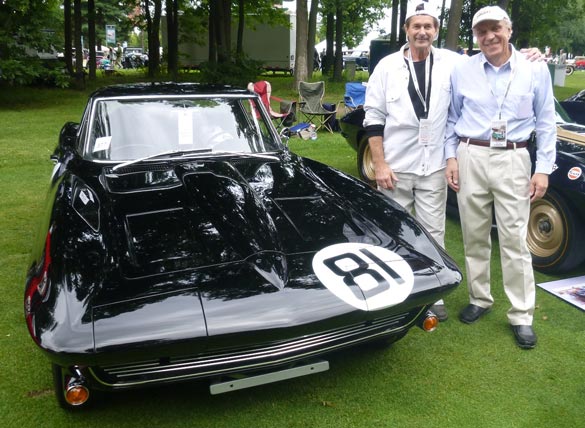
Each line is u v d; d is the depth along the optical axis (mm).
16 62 13125
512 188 2900
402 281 2283
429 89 3055
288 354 2160
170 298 2000
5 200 5496
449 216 5266
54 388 2367
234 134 3527
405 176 3217
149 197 2717
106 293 2006
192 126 3477
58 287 2035
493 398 2482
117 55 36812
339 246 2396
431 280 2344
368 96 3234
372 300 2172
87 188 2855
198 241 2314
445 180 3219
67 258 2176
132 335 1890
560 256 3791
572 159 3629
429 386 2568
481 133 2938
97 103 3500
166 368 2057
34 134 9531
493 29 2748
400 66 3078
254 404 2430
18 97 15398
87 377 2008
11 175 6508
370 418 2338
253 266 2172
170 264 2166
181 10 26016
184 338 1918
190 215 2520
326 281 2184
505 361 2789
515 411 2391
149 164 3166
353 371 2689
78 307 1947
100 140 3340
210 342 1956
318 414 2363
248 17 25766
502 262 3029
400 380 2617
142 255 2219
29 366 2674
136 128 3402
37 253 2395
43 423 2273
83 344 1855
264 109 3795
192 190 2766
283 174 3145
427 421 2320
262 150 3525
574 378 2643
